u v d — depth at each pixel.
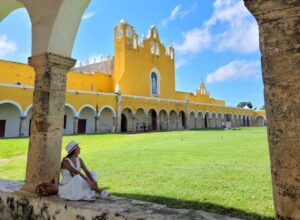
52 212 3.60
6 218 4.19
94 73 40.41
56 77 4.22
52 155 4.08
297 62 1.99
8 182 4.93
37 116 4.12
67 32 4.32
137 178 7.01
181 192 5.50
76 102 30.16
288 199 1.97
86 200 3.63
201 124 50.34
